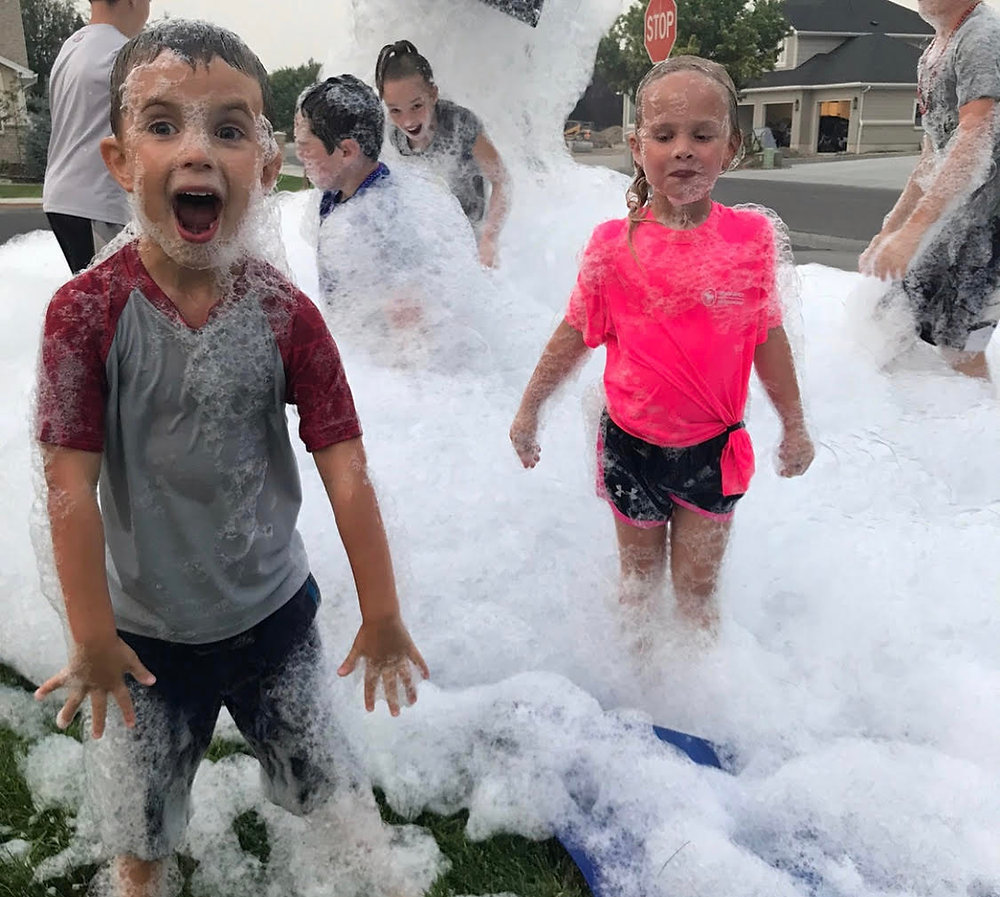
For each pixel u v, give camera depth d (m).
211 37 1.44
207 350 1.48
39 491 1.54
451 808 1.98
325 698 1.77
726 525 2.31
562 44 6.04
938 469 3.29
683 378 2.18
